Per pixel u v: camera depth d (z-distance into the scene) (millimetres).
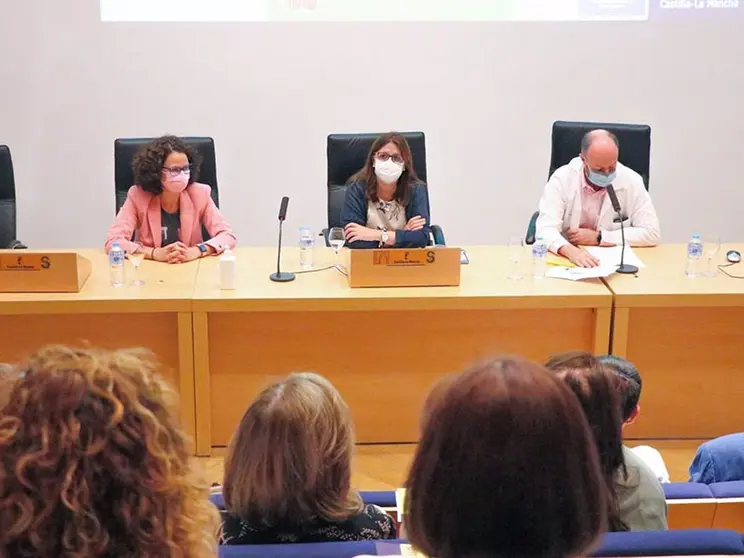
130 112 4426
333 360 2992
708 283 3041
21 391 817
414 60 4434
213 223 3502
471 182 4629
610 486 1535
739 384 3068
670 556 1255
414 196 3479
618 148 3734
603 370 1566
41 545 783
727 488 1736
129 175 3695
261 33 4359
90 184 4523
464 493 833
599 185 3496
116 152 3686
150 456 820
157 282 3020
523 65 4465
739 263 3293
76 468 789
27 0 4270
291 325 2949
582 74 4488
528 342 3002
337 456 1487
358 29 4379
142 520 809
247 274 3115
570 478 833
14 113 4402
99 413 807
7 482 783
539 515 827
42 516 780
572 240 3500
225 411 3008
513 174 4621
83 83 4379
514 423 827
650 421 3102
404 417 3053
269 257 3332
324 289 2953
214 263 3256
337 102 4469
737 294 2926
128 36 4328
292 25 4359
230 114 4457
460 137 4551
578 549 851
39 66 4348
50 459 784
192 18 4324
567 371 1547
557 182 3650
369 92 4465
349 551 1258
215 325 2934
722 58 4492
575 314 2982
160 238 3467
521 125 4551
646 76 4504
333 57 4406
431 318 2969
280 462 1441
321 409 1483
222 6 4324
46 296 2855
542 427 827
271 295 2879
